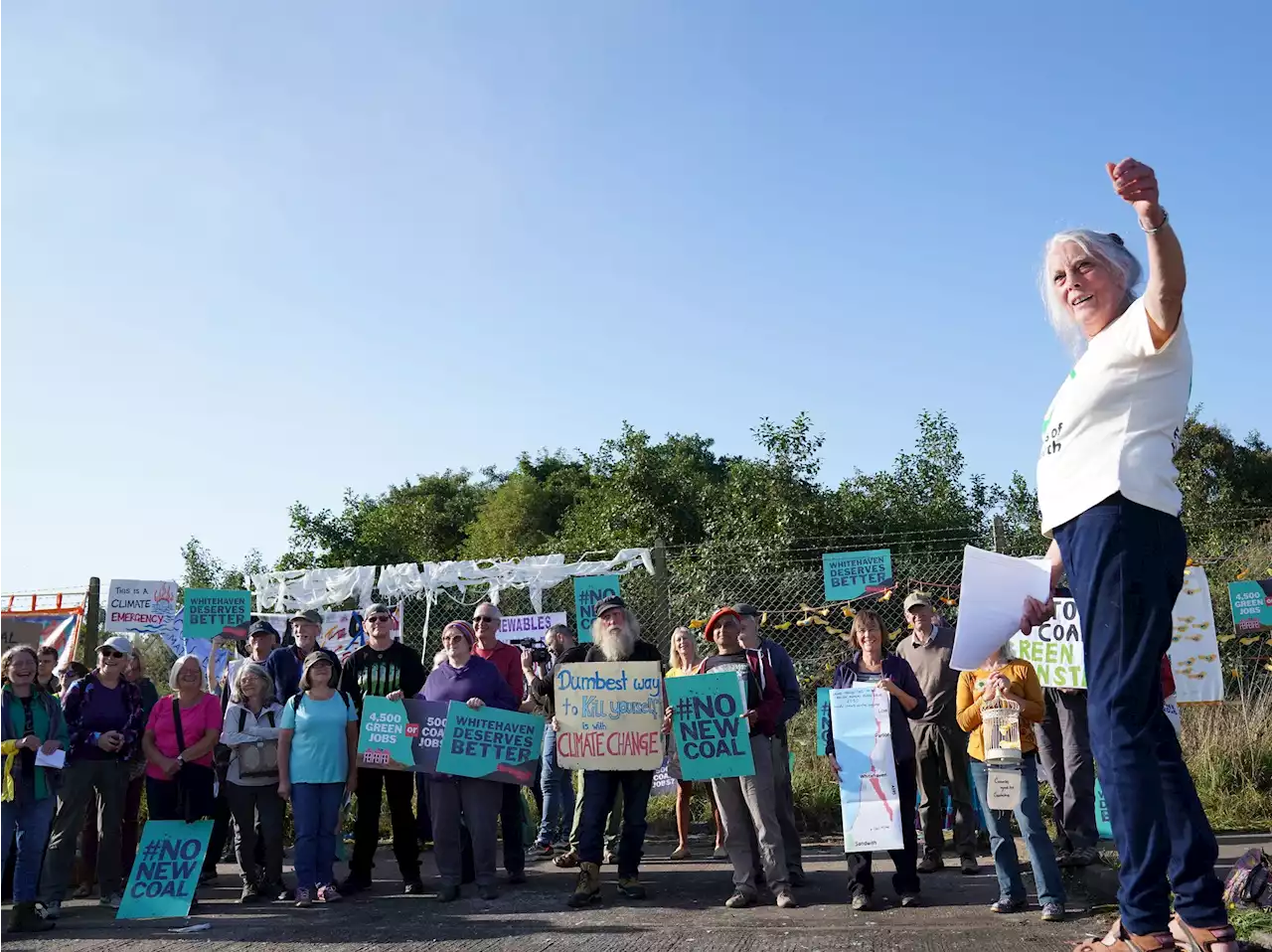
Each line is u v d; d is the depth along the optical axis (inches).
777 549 589.6
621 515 868.6
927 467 832.9
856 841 263.7
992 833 256.1
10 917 296.4
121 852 342.0
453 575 472.1
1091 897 264.8
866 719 272.2
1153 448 121.9
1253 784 361.1
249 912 295.0
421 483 1811.0
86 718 313.4
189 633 451.8
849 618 438.9
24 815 282.2
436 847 302.0
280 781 308.0
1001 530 385.7
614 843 376.8
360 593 492.7
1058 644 298.0
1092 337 133.3
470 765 295.9
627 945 231.3
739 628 302.2
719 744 277.1
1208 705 390.6
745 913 265.4
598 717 290.8
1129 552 120.3
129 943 255.8
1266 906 190.2
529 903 289.7
